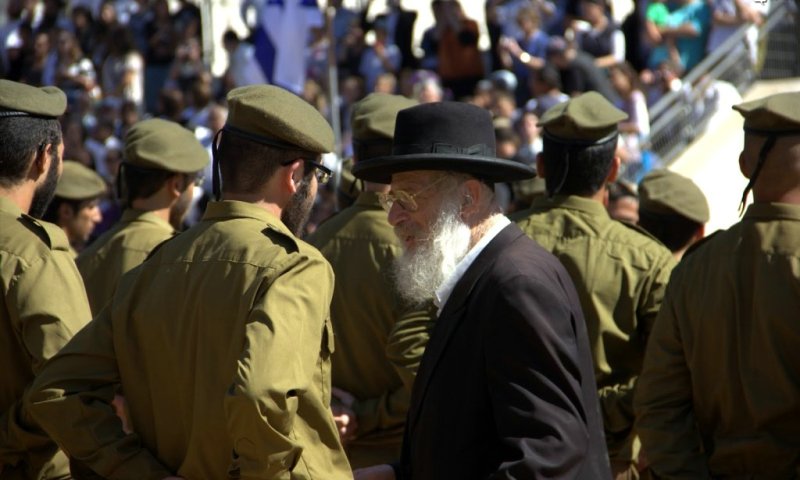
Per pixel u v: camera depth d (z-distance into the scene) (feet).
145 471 27.12
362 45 132.46
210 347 26.63
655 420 32.81
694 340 32.32
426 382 26.89
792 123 31.01
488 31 128.16
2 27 155.63
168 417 27.55
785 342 30.60
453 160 27.27
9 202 31.09
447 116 28.02
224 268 27.02
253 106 27.99
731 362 31.50
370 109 41.11
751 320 31.17
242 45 130.00
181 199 42.55
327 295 27.22
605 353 37.19
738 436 31.63
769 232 31.22
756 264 31.17
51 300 29.60
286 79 100.78
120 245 41.37
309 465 26.00
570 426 24.50
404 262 28.22
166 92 120.26
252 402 24.40
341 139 115.85
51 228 31.04
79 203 49.60
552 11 127.13
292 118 28.12
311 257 27.17
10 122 31.14
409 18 134.92
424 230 27.91
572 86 104.78
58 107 32.24
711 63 105.70
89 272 41.60
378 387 39.14
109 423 27.48
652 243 38.34
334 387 39.65
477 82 126.11
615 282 37.27
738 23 111.96
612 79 103.04
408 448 28.73
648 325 37.24
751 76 111.75
